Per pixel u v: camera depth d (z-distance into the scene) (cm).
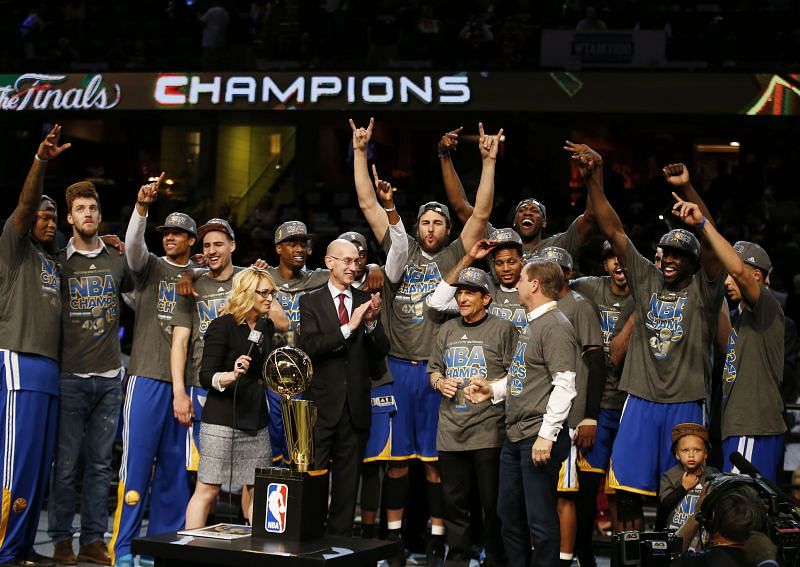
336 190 1437
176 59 1259
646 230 1198
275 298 595
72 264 580
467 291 541
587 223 591
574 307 550
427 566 578
